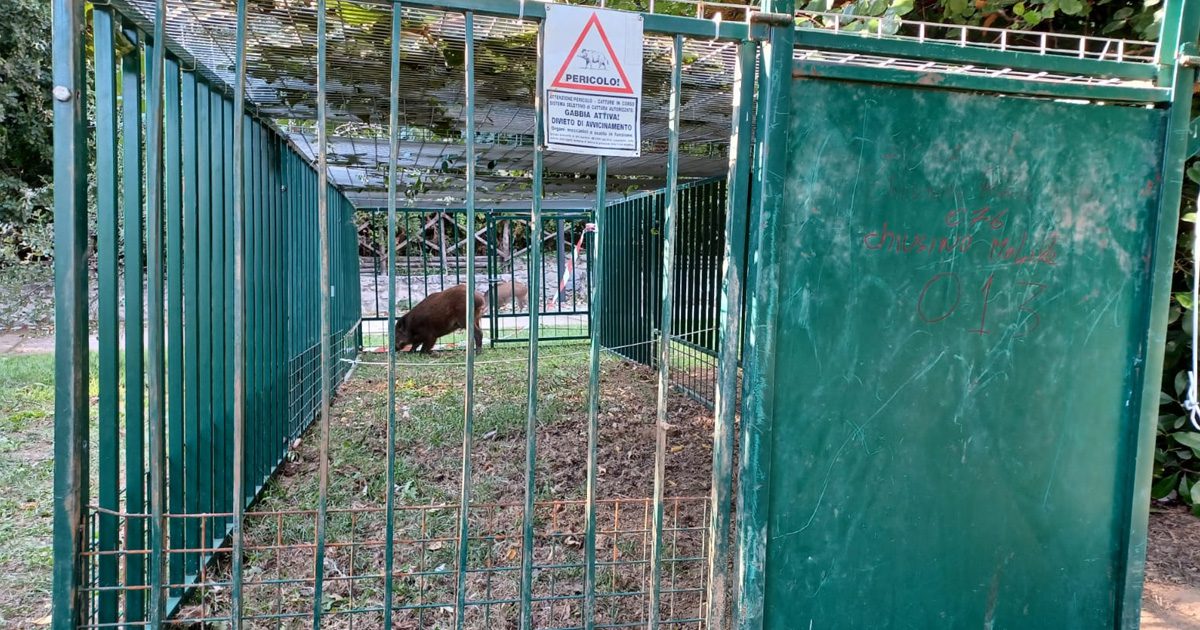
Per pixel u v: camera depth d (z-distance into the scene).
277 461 4.41
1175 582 3.20
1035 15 3.33
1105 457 2.37
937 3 3.64
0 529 3.57
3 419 5.67
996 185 2.20
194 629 2.68
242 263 1.88
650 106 3.39
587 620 2.18
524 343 10.83
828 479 2.19
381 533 3.59
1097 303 2.31
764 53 2.02
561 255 11.03
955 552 2.30
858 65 2.05
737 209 2.08
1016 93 2.17
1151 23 3.42
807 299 2.11
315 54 2.66
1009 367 2.27
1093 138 2.25
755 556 2.13
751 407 2.09
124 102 2.37
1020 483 2.32
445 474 4.51
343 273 7.91
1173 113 2.25
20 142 13.88
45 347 10.26
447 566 3.24
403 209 9.98
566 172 6.07
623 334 9.26
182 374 2.80
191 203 2.85
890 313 2.17
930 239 2.17
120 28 2.22
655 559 2.17
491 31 2.41
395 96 1.83
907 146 2.13
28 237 12.96
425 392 6.98
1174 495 4.13
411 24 2.33
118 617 2.37
